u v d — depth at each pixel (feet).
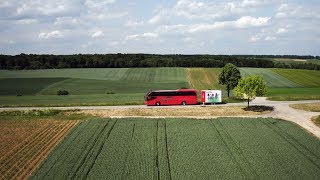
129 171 132.16
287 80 432.25
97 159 144.97
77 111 241.76
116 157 146.92
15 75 483.92
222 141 167.32
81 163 140.36
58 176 128.06
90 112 238.89
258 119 210.59
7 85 402.31
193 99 263.90
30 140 174.29
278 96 297.12
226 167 134.82
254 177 125.29
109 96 317.42
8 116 229.86
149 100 261.03
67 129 193.36
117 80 440.86
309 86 403.54
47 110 240.53
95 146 161.68
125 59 601.21
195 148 157.38
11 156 151.53
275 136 175.11
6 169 137.08
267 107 250.57
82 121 208.64
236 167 134.82
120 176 127.65
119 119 212.02
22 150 159.33
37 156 151.33
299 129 189.88
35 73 506.48
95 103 269.85
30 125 203.10
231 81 292.61
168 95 261.85
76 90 373.40
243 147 157.79
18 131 190.90
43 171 132.87
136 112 237.66
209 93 261.44
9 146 165.17
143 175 128.36
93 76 471.62
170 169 133.69
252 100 282.15
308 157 146.10
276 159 143.13
